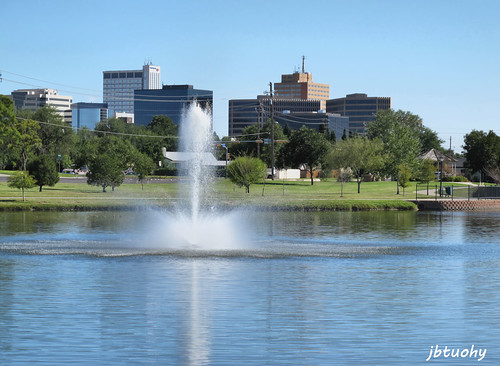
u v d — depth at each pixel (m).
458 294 22.89
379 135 132.62
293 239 40.22
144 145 171.12
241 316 19.30
